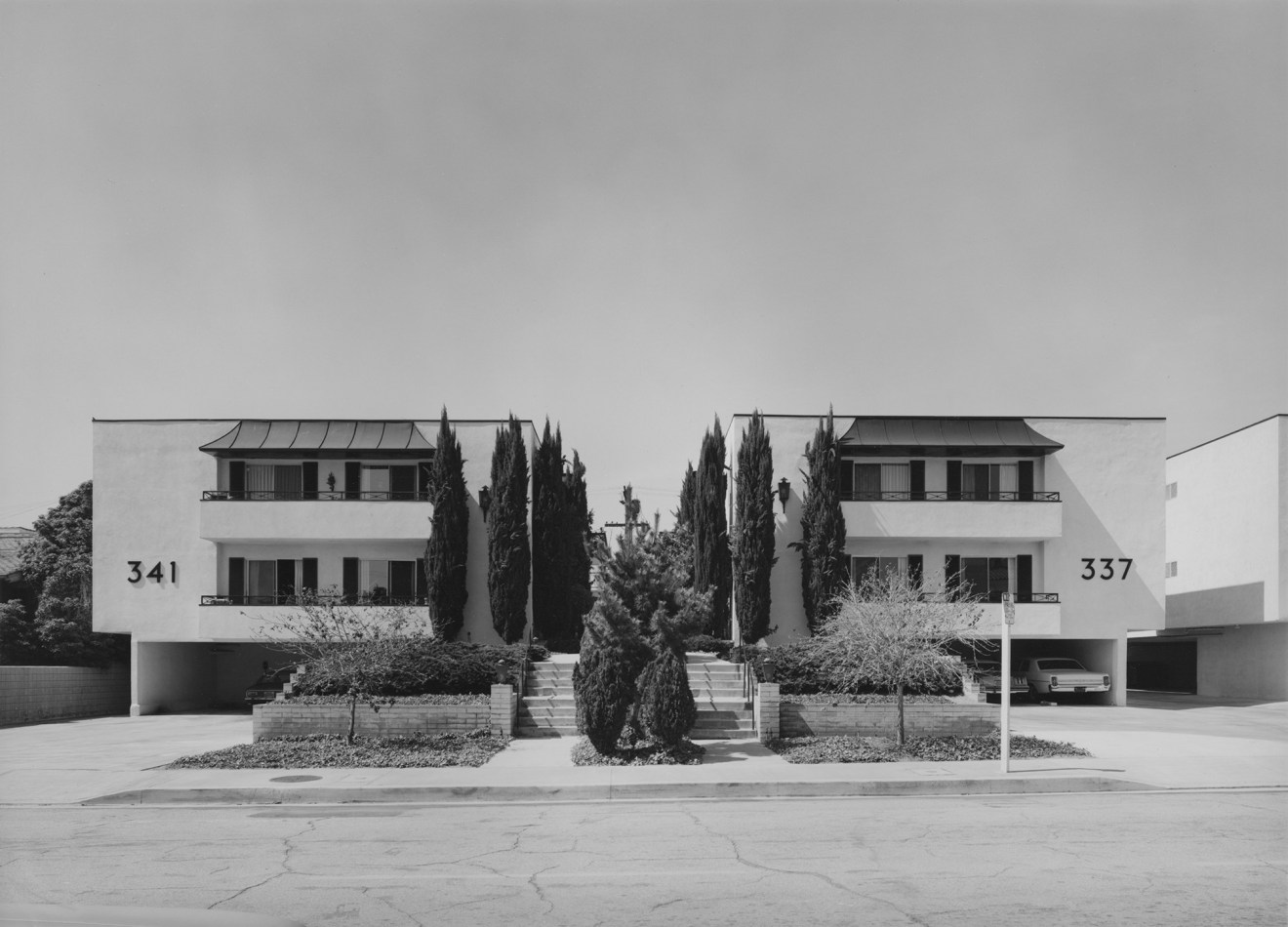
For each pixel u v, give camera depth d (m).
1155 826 11.49
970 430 30.84
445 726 19.34
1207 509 35.75
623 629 16.72
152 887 8.87
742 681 22.02
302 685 20.72
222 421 30.91
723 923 7.57
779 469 30.70
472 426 30.84
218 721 27.31
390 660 18.64
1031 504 30.03
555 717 20.02
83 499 37.53
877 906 8.03
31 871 9.54
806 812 12.71
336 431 30.84
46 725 27.19
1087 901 8.16
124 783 14.96
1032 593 30.70
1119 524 30.78
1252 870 9.23
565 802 13.69
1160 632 38.28
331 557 30.83
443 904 8.22
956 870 9.26
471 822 12.18
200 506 29.61
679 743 17.00
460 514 29.38
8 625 33.12
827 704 19.55
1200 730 22.59
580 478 35.25
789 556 30.22
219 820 12.55
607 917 7.77
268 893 8.62
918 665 17.92
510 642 28.98
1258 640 33.84
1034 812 12.57
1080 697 32.28
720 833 11.20
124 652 34.66
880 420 31.11
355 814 12.92
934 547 31.03
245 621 29.39
